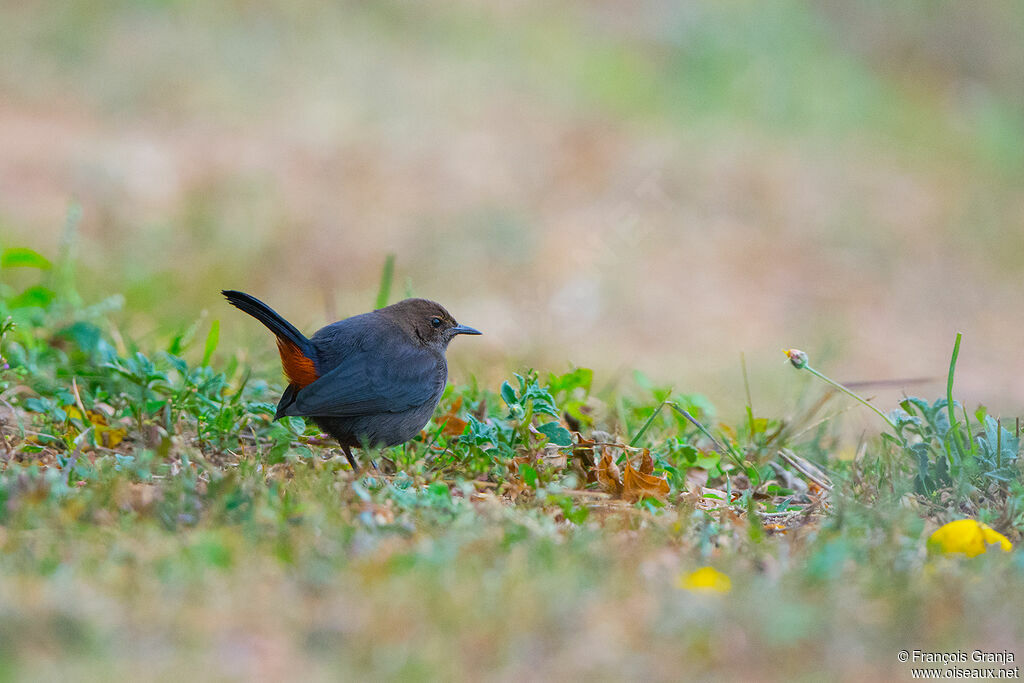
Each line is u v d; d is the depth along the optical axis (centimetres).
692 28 3055
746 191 2352
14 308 1045
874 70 3128
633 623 482
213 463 812
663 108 2708
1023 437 852
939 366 1783
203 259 1866
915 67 3194
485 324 1742
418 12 2961
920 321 1980
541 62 2817
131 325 1431
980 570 576
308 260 1933
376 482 740
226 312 1686
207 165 2208
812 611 491
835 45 3186
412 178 2258
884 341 1869
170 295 1711
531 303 1798
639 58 2931
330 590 502
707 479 866
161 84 2486
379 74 2639
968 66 3238
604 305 1861
